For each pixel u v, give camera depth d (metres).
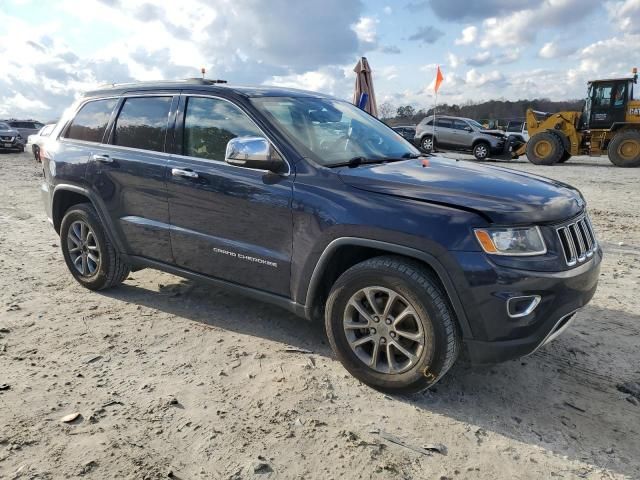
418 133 23.62
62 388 3.14
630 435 2.82
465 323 2.84
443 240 2.80
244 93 3.81
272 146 3.51
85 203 4.71
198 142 3.92
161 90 4.25
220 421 2.84
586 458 2.63
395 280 2.96
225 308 4.43
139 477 2.41
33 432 2.71
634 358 3.66
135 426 2.78
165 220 4.06
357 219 3.05
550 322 2.84
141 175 4.13
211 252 3.81
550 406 3.08
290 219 3.34
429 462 2.57
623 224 7.99
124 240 4.38
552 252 2.86
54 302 4.51
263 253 3.52
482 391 3.22
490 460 2.60
